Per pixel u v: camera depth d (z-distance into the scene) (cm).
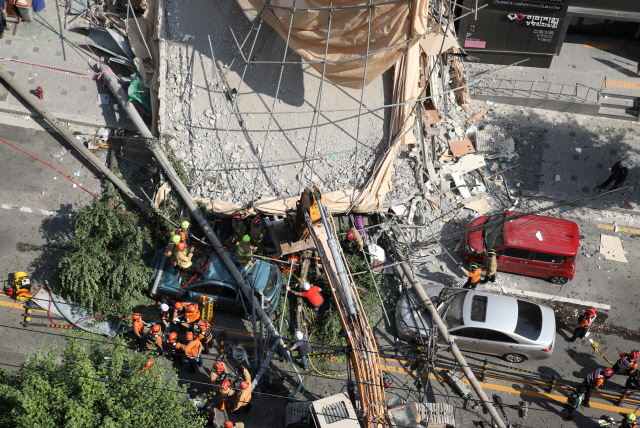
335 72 1588
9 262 1590
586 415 1498
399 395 1486
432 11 1953
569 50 2252
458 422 1454
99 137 1820
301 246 1596
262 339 1505
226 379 1341
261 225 1659
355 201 1664
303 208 1414
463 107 2066
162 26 1856
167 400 1192
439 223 1809
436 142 1938
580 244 1820
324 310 1598
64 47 1955
